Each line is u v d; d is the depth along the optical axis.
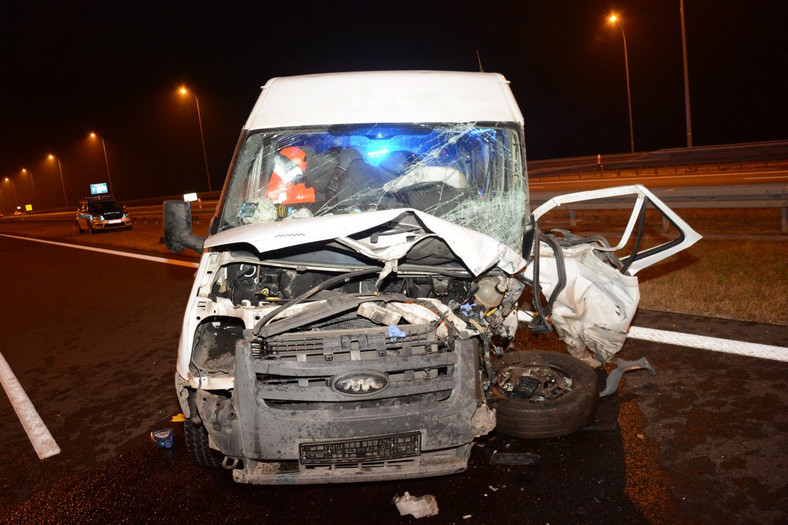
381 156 3.92
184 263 11.82
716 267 7.16
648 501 2.93
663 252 4.25
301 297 2.85
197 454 3.40
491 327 3.22
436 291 3.16
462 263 3.08
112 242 18.34
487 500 3.04
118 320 7.65
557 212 14.10
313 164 3.90
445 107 4.06
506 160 3.96
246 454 2.70
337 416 2.66
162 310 7.94
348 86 4.20
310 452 2.68
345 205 3.76
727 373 4.23
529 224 3.48
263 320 2.74
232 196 3.80
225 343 3.22
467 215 3.64
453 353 2.72
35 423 4.60
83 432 4.35
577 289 3.77
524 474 3.23
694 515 2.80
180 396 3.06
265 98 4.22
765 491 2.92
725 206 9.16
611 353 3.89
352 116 4.00
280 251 3.18
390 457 2.69
